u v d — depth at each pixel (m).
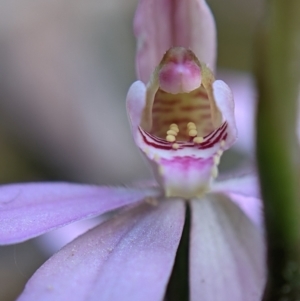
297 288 0.07
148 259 0.07
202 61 0.07
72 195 0.07
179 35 0.07
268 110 0.06
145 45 0.07
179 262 0.07
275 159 0.06
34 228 0.07
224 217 0.07
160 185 0.07
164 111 0.07
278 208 0.06
